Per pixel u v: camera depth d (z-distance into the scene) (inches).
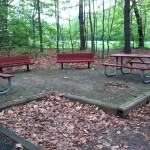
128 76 361.4
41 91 272.8
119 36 828.0
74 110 219.6
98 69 427.5
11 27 578.9
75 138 169.3
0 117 202.1
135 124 195.2
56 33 666.2
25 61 410.0
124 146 159.3
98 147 157.4
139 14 833.5
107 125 191.5
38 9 634.2
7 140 159.5
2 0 554.6
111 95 253.9
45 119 200.7
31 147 149.9
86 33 828.6
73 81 325.4
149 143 164.2
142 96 243.1
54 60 533.3
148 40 918.4
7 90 270.4
